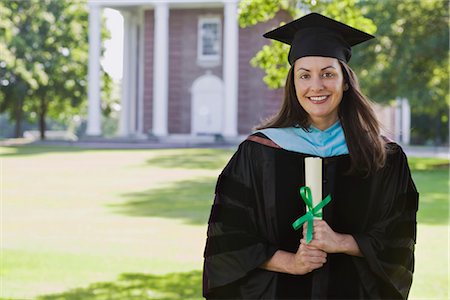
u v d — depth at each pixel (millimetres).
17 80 45500
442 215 12750
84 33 47625
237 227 3211
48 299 6832
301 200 3195
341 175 3195
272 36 3598
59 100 49406
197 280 7770
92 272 8156
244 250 3148
